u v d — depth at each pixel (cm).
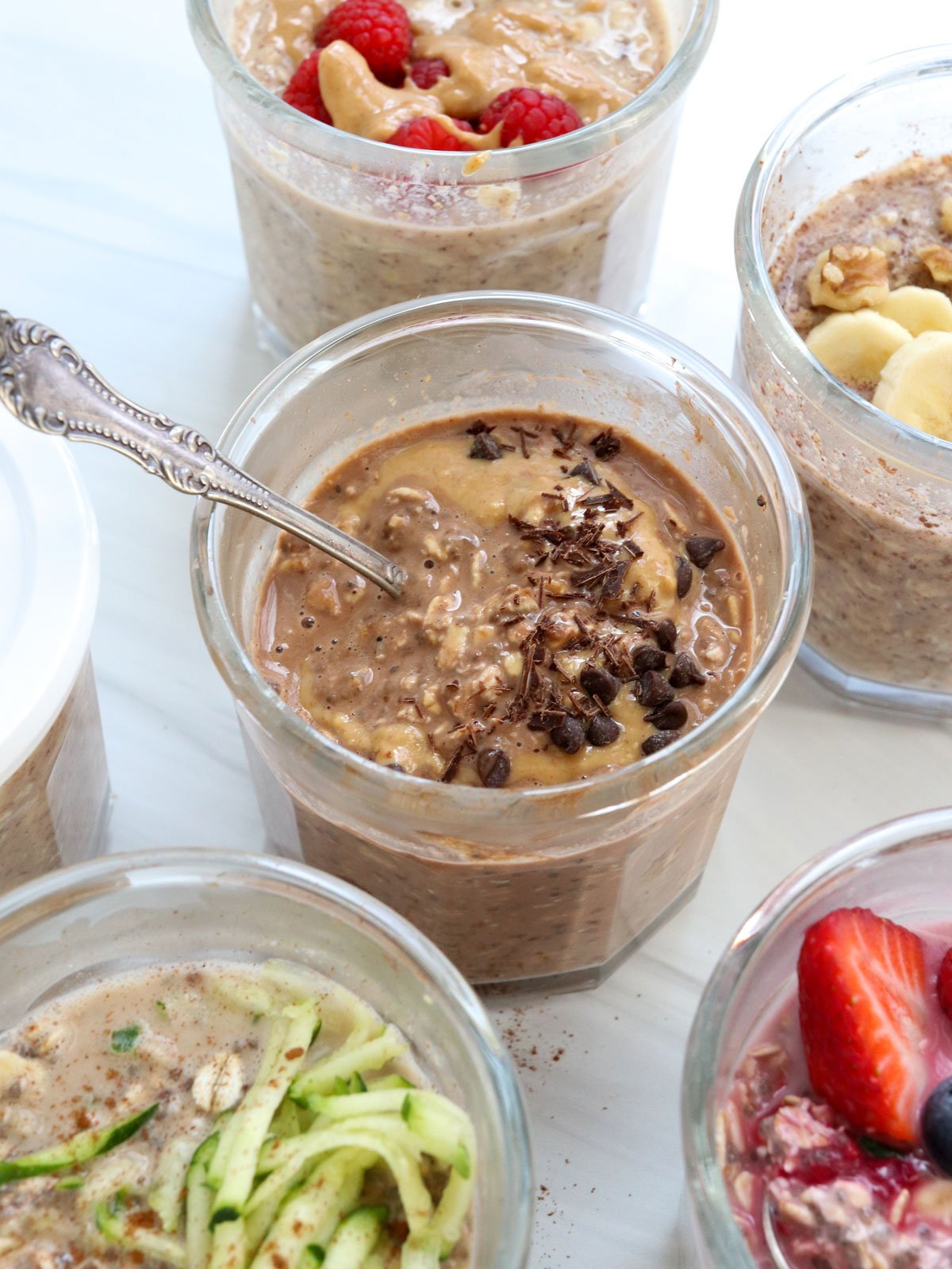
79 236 54
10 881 42
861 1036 36
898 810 46
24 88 57
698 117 57
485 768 39
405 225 47
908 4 60
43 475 41
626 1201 41
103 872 38
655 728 40
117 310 53
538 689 40
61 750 41
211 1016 38
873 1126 36
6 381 37
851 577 45
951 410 45
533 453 44
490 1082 35
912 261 49
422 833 38
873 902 39
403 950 37
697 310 53
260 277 51
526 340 43
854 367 46
